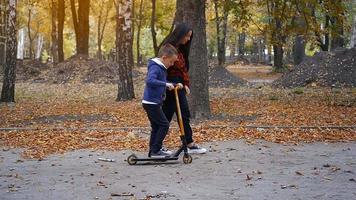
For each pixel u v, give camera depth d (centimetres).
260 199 575
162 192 607
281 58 4153
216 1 1873
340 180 666
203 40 1296
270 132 1083
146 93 788
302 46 3922
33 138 1059
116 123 1303
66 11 5344
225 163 781
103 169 748
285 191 610
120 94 2017
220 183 654
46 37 7238
